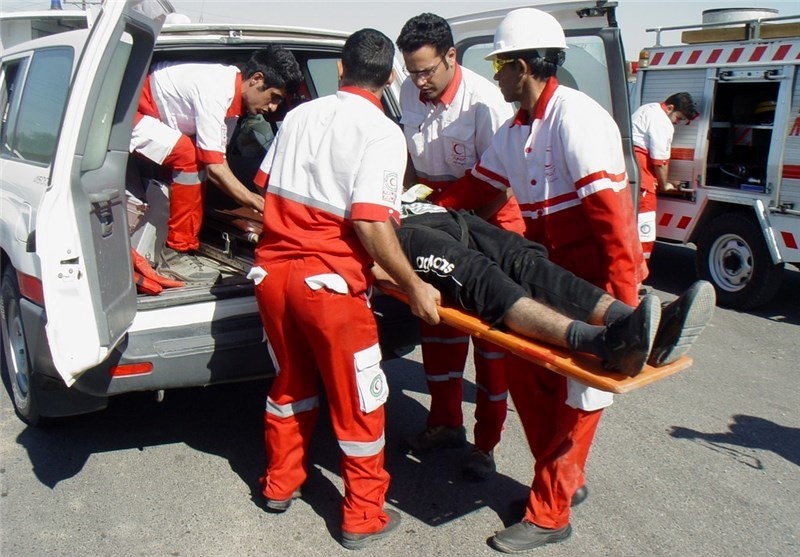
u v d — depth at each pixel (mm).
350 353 3000
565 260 3148
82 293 2951
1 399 4496
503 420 3662
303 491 3570
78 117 2982
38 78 4227
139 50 3291
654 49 7566
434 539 3215
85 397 3691
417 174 3975
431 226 3166
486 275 2869
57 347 2939
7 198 4074
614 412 4566
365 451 3092
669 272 8516
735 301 6992
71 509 3383
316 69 5457
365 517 3133
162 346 3422
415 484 3662
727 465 3926
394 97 4383
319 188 2941
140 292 3572
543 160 3061
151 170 4668
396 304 3826
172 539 3180
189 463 3803
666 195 7562
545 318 2705
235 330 3555
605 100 4086
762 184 6910
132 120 3365
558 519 3150
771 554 3154
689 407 4680
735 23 6867
